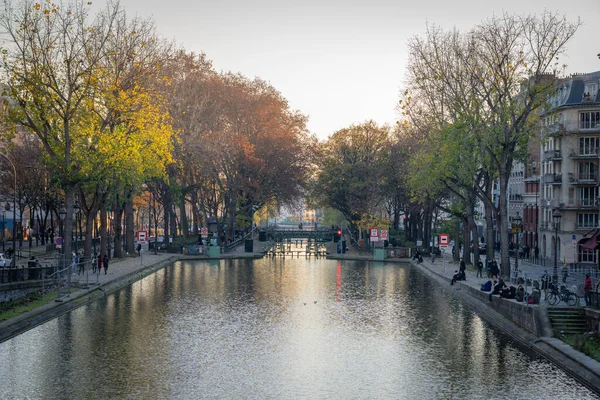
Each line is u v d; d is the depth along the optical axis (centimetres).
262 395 2969
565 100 9425
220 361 3519
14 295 4894
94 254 8500
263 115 11856
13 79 5731
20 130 10594
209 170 9944
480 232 15275
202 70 11056
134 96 6156
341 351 3781
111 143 5988
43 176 9775
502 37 6372
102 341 3894
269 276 7588
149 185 10325
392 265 9575
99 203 6931
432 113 7325
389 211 13462
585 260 9381
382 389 3073
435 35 6962
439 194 9044
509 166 6625
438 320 4750
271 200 12950
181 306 5178
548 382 3189
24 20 5678
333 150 13088
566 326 4103
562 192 9506
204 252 10506
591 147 9369
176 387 3055
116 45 6194
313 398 2938
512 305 4506
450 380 3222
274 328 4384
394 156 11494
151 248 11250
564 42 6247
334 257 10675
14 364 3375
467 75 6600
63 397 2884
